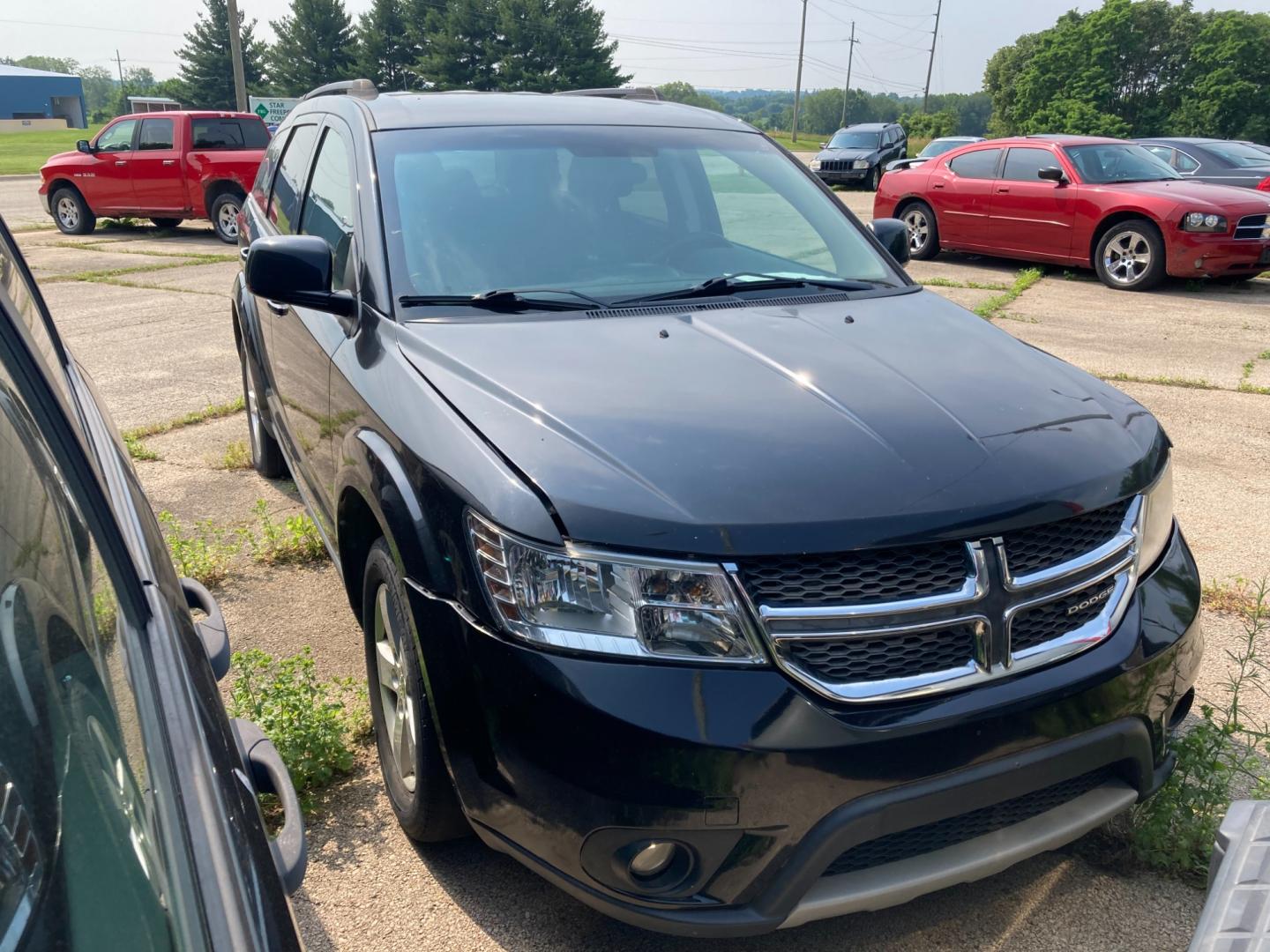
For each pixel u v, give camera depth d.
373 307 3.06
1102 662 2.28
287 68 85.44
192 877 1.02
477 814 2.25
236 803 1.18
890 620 2.09
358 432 2.80
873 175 28.31
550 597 2.09
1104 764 2.30
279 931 1.07
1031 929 2.47
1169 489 2.63
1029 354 2.99
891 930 2.47
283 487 5.43
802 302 3.28
